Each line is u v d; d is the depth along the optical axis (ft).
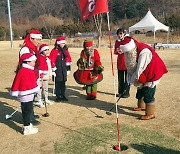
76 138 18.49
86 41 26.84
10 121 22.07
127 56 20.80
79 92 30.83
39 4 264.52
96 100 27.22
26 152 16.94
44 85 25.49
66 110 24.31
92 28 173.78
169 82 34.32
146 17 83.35
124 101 26.45
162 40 143.74
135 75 20.45
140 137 18.34
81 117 22.44
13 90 18.78
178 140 17.85
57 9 252.42
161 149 16.69
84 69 27.07
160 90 30.07
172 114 22.43
